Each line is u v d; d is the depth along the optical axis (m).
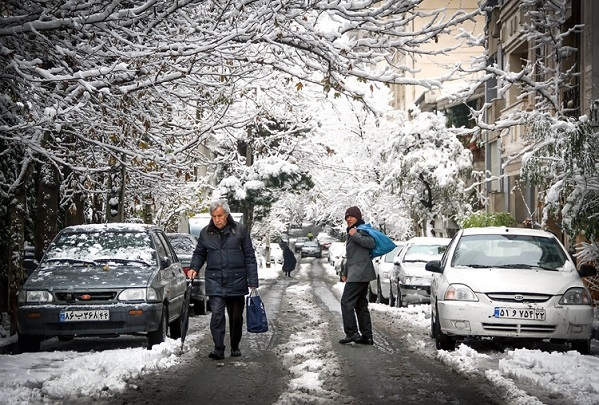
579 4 25.70
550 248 14.16
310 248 82.50
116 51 12.17
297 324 17.98
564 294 12.63
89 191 19.73
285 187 47.94
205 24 13.05
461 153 40.91
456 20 12.88
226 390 9.62
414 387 9.77
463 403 8.82
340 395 9.20
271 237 71.69
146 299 12.98
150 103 15.90
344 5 12.57
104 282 13.05
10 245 15.56
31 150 14.37
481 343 14.23
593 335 15.35
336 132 50.97
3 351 13.77
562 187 18.30
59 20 11.71
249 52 14.57
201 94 16.02
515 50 34.72
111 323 12.80
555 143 18.72
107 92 12.20
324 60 13.47
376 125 14.08
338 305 24.66
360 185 52.12
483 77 15.35
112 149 15.38
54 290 12.88
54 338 15.77
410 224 52.84
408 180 40.75
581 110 24.70
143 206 28.17
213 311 12.20
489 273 13.14
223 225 12.26
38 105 14.00
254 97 17.86
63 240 14.52
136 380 10.32
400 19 12.88
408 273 21.91
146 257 14.23
